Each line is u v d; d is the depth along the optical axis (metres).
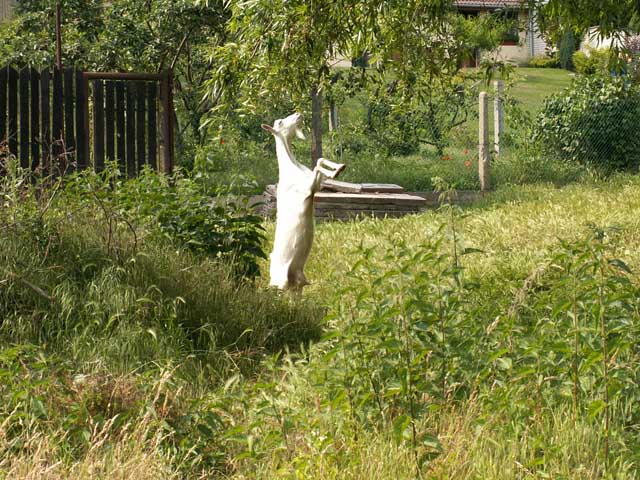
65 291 8.20
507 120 23.69
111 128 12.80
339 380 5.96
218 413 6.36
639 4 9.35
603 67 22.92
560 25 10.10
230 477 5.51
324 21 9.39
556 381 6.12
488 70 11.24
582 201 16.52
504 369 6.18
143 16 20.50
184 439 5.66
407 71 11.18
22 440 5.52
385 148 25.16
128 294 8.22
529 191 19.02
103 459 5.25
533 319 7.80
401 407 5.98
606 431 5.37
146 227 9.98
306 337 8.93
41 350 7.02
